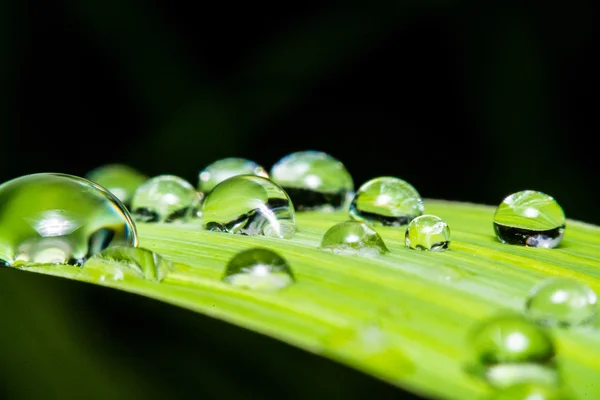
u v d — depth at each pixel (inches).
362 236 3.4
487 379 3.0
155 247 3.4
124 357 3.6
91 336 3.6
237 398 3.6
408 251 3.4
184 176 6.2
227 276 3.2
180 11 6.1
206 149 6.2
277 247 3.4
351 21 6.0
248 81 6.2
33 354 3.6
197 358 3.6
